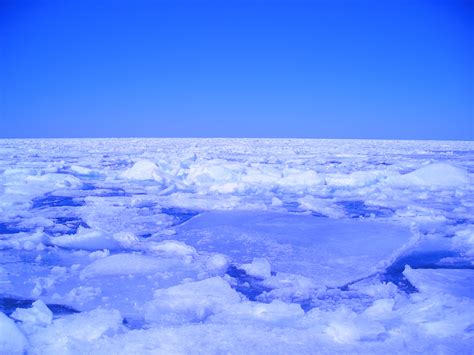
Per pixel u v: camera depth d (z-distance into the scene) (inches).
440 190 464.4
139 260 194.9
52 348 109.0
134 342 111.3
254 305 141.3
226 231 262.2
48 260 201.9
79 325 120.6
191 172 574.6
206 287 158.9
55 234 260.4
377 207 368.8
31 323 123.9
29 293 157.5
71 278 174.9
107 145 1808.6
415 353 106.6
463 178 513.7
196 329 119.8
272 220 297.4
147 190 477.7
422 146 1894.7
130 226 286.4
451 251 224.5
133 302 149.3
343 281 177.5
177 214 334.0
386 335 117.7
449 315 127.7
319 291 164.4
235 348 107.9
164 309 142.3
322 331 119.7
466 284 168.4
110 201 391.2
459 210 339.6
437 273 181.2
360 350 108.3
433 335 117.6
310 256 212.8
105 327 119.5
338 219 305.1
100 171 622.2
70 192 452.1
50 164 727.1
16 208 350.3
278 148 1578.5
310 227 275.3
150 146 1708.9
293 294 161.5
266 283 174.6
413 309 134.6
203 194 442.9
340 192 463.2
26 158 931.3
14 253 212.4
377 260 205.0
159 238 250.8
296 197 427.2
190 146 1724.9
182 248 218.8
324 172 648.4
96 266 186.5
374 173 549.0
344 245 231.8
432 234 259.1
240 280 180.2
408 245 232.7
